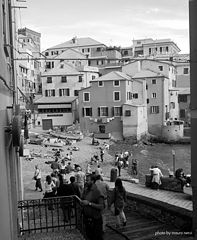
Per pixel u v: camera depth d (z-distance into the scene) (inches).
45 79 2883.9
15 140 246.5
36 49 3636.8
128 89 2568.9
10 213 250.1
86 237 351.3
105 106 2568.9
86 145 2176.4
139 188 671.1
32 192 808.9
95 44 3622.0
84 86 2861.7
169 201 542.9
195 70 342.3
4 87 239.5
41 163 1549.0
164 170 1587.1
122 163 1557.6
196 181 345.4
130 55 3978.8
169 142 2546.8
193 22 340.2
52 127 2736.2
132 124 2465.6
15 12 642.2
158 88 2667.3
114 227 402.9
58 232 382.6
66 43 3841.0
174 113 2910.9
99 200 344.5
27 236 369.4
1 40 229.9
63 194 439.5
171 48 3855.8
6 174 226.4
